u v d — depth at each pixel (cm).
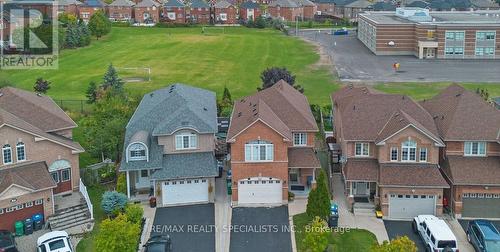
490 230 4522
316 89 10325
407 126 5175
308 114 6188
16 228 4791
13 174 4900
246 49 14738
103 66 12400
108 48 14888
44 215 4966
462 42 13512
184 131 5569
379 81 10931
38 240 4481
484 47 13525
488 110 5484
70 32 14825
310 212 4853
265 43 15775
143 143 5422
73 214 5084
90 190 5681
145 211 5291
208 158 5562
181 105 6162
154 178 5316
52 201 5003
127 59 13250
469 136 5238
